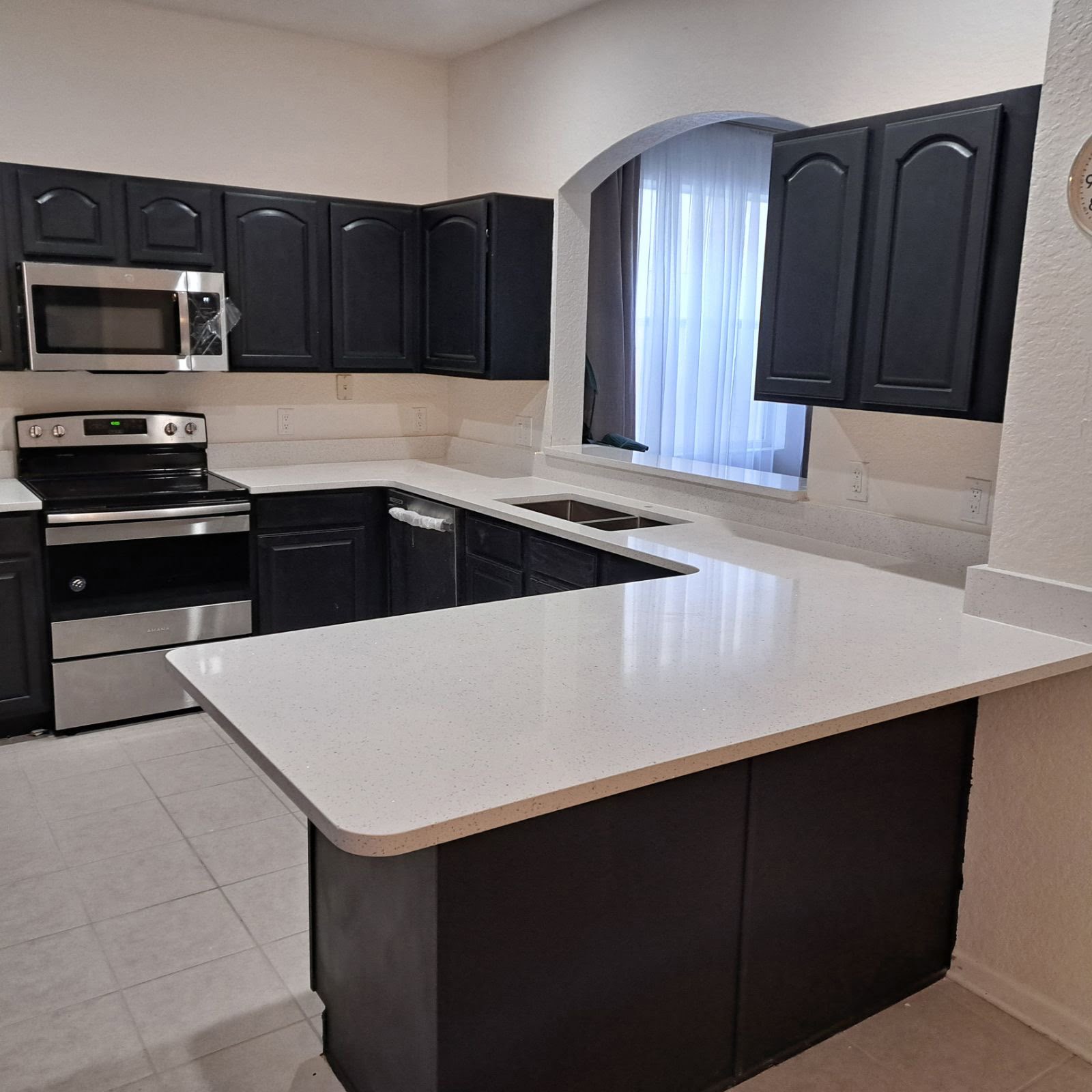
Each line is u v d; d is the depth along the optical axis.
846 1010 2.14
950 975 2.35
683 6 3.21
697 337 5.82
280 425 4.38
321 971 2.01
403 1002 1.63
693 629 2.09
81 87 3.75
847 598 2.36
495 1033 1.59
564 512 3.82
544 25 3.86
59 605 3.41
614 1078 1.76
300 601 3.98
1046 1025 2.16
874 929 2.15
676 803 1.72
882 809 2.08
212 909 2.51
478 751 1.46
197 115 3.98
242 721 1.55
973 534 2.58
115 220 3.56
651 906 1.73
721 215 5.84
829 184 2.42
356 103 4.32
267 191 3.83
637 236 5.39
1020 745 2.15
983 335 2.16
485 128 4.28
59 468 3.80
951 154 2.15
